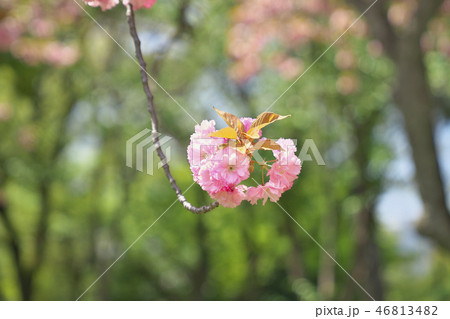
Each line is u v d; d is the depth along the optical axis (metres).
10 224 12.46
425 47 9.39
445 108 11.06
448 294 17.19
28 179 11.62
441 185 6.55
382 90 10.68
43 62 9.65
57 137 12.43
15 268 13.01
